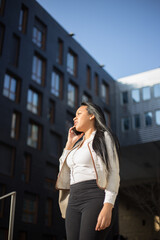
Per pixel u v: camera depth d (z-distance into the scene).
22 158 16.27
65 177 1.78
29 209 16.17
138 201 18.25
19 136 16.48
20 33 18.11
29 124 17.58
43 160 17.55
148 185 18.30
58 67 20.34
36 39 19.52
